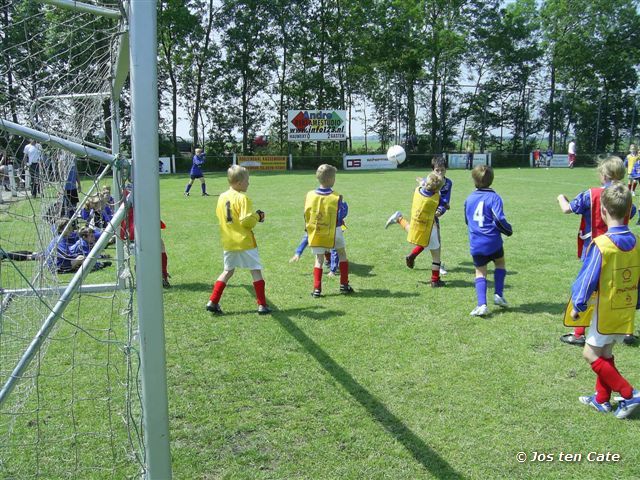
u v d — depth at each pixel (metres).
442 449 2.76
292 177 23.33
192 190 17.30
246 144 35.84
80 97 4.14
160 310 1.85
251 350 4.03
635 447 2.80
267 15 33.47
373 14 34.69
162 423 1.92
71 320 4.59
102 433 2.88
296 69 35.75
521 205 12.61
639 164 15.92
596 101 39.06
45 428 2.93
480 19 37.53
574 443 2.83
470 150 32.78
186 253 7.46
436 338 4.27
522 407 3.19
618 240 3.02
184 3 31.70
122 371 3.60
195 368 3.71
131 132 1.82
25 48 3.21
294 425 2.99
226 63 33.72
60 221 4.42
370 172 27.81
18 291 3.93
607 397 3.14
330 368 3.72
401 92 37.22
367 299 5.33
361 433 2.91
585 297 3.04
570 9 38.03
